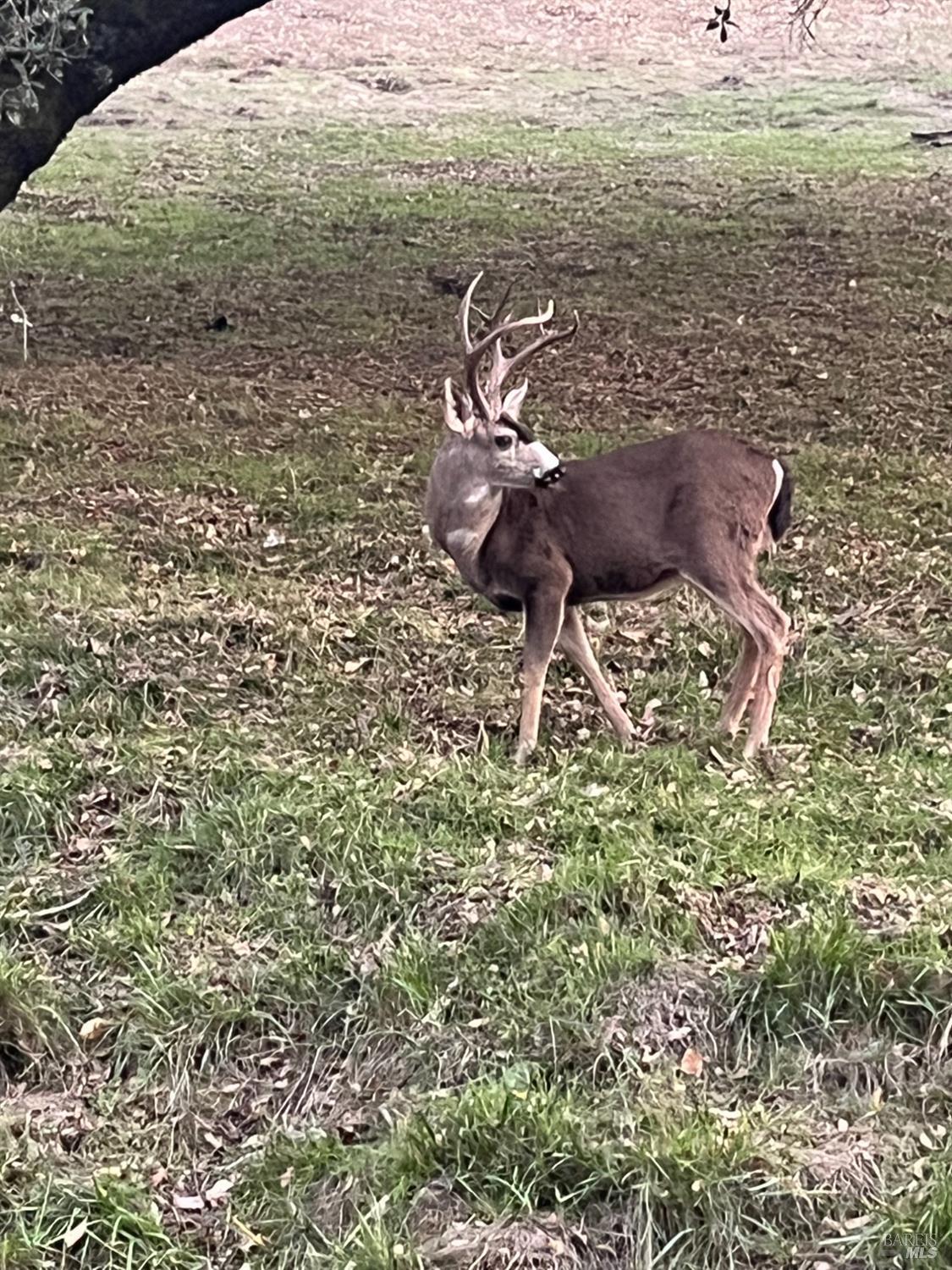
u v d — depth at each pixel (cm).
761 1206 673
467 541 853
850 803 812
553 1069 714
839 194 1852
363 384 1252
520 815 804
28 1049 732
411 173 1995
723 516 852
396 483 1086
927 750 857
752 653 866
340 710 871
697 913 752
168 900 775
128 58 1238
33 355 1285
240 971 748
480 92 2552
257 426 1165
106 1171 700
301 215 1761
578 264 1556
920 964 720
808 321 1366
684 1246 670
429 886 772
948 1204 664
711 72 2666
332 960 750
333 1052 732
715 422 1184
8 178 1224
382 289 1477
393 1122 705
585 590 859
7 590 933
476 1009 734
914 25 2891
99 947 757
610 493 853
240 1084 729
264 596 949
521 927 750
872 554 1002
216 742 843
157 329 1352
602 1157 681
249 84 2575
